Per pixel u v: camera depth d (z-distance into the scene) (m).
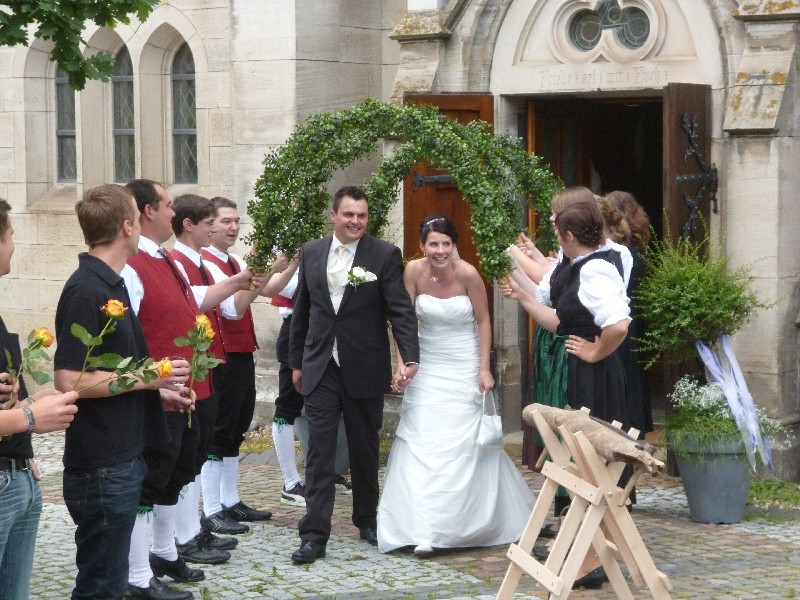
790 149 7.51
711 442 6.64
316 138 6.54
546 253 7.12
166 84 10.94
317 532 6.00
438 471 6.16
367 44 9.99
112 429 4.20
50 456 9.15
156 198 5.21
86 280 4.22
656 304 6.77
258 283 6.30
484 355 6.41
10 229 3.75
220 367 6.42
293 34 9.43
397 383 6.18
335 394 6.11
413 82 8.87
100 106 11.33
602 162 10.30
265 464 8.70
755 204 7.53
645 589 5.49
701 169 7.65
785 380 7.57
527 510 6.44
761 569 5.81
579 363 5.75
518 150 6.89
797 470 7.61
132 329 4.37
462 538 6.13
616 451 4.48
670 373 7.62
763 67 7.50
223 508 6.84
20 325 11.77
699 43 7.89
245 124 9.79
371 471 6.34
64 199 11.50
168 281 5.25
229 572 5.79
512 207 6.69
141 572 5.18
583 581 5.52
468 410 6.31
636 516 6.93
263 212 6.38
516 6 8.66
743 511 6.84
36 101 11.64
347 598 5.34
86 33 11.09
